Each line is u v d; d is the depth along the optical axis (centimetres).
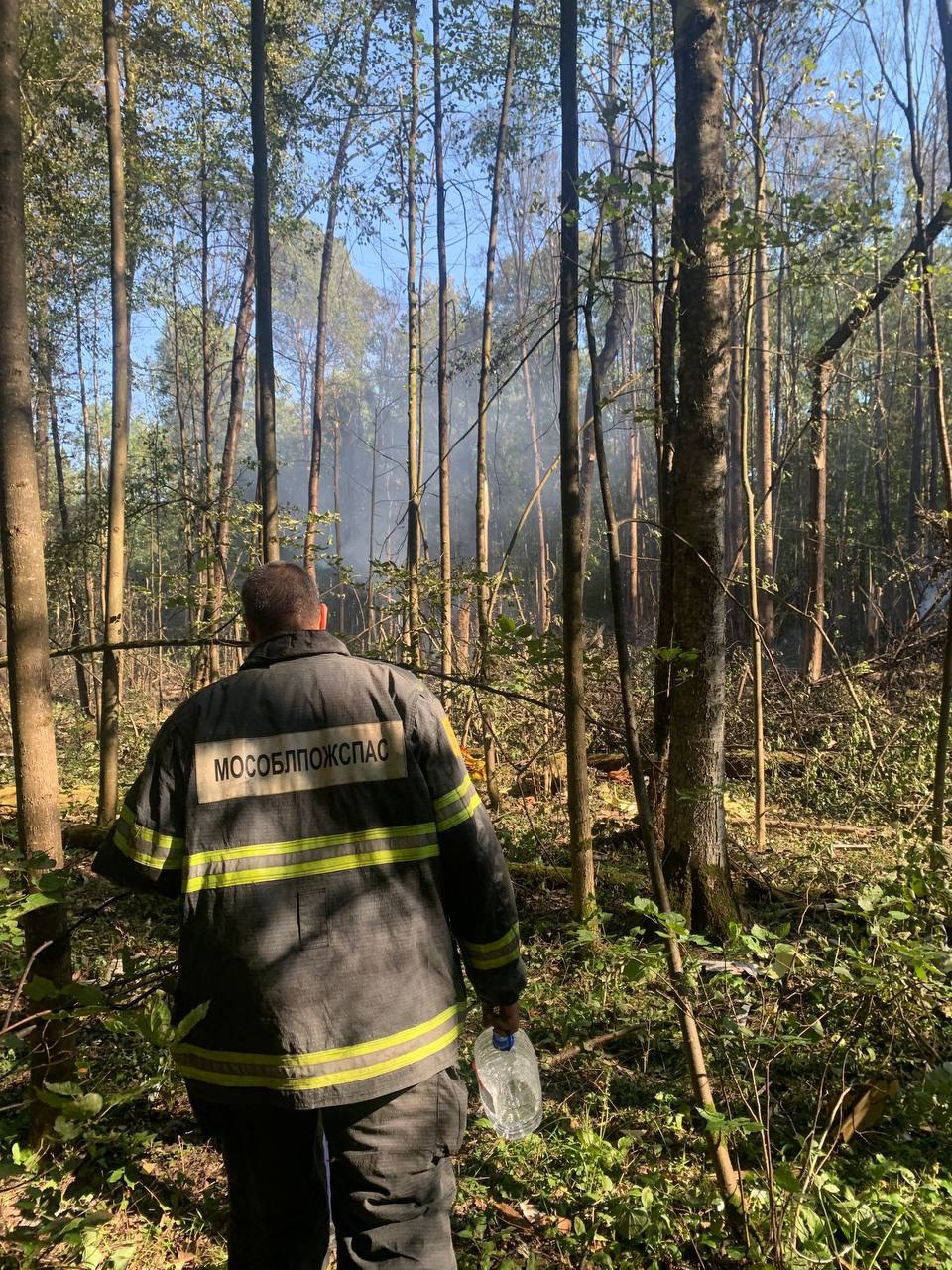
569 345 361
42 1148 240
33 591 240
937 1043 281
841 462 1750
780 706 788
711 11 377
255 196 541
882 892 234
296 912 150
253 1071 148
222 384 1655
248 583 176
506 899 165
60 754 922
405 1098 155
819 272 420
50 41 816
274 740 156
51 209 969
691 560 408
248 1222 160
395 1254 153
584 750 379
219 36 917
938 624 794
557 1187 240
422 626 607
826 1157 214
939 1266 199
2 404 238
